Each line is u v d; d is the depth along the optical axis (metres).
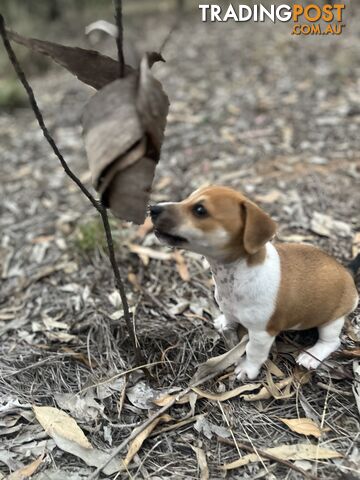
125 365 0.47
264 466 0.38
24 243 0.69
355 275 0.54
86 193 0.37
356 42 1.27
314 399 0.43
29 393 0.45
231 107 1.01
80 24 1.80
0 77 1.40
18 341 0.52
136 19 1.88
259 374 0.45
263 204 0.69
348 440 0.40
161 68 1.32
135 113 0.31
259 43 1.39
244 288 0.40
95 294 0.57
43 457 0.39
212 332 0.49
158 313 0.53
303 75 1.11
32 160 0.94
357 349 0.47
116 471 0.38
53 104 1.21
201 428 0.41
